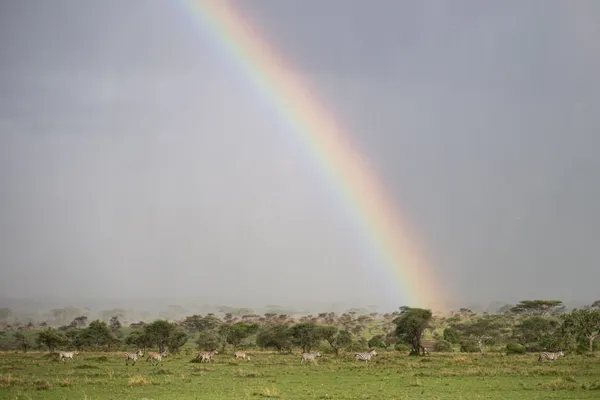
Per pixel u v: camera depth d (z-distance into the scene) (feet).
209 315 646.74
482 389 155.22
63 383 164.35
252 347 442.91
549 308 572.51
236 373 207.62
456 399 135.33
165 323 374.84
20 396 142.51
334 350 365.40
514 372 200.85
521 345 378.12
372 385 167.94
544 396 139.85
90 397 139.85
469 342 419.74
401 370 219.20
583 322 341.82
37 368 230.89
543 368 217.77
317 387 162.61
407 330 326.24
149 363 263.90
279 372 213.46
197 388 158.40
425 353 336.70
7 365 246.47
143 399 134.00
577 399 134.51
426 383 171.63
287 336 369.91
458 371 208.95
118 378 188.03
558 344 346.33
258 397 138.41
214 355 311.68
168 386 163.22
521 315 589.73
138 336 401.49
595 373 195.93
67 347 409.08
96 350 409.49
